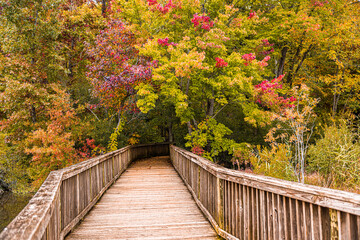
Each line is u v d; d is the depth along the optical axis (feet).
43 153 38.83
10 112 47.09
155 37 41.65
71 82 61.57
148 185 26.91
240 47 43.06
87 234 13.32
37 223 5.81
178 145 65.62
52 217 9.32
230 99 41.42
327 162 20.74
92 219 15.92
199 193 18.80
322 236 6.90
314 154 22.79
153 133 67.92
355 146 20.29
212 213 14.96
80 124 44.65
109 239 12.64
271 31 45.21
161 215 16.69
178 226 14.58
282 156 21.67
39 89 43.45
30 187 45.60
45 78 49.98
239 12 43.70
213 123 39.17
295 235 8.02
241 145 37.45
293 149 25.90
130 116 54.34
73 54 65.00
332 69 61.67
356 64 56.34
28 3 44.27
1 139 48.37
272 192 8.98
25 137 45.24
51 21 46.78
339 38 47.93
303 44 49.42
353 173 18.43
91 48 43.73
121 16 47.47
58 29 48.73
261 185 9.62
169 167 41.96
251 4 46.78
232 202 12.22
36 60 48.96
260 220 10.00
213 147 39.32
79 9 65.16
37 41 45.39
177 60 33.14
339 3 48.32
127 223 15.12
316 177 20.35
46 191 9.07
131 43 42.52
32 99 43.70
